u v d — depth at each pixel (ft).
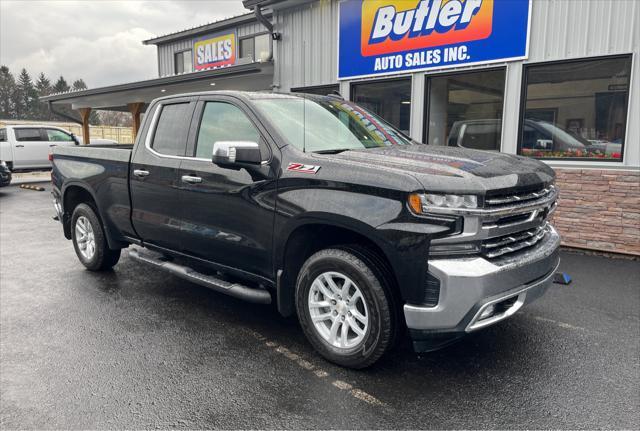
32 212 36.11
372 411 9.60
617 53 21.02
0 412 9.61
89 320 14.35
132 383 10.71
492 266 9.77
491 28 24.38
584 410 9.56
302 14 33.30
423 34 26.94
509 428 9.02
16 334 13.33
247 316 14.75
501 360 11.68
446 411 9.57
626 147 21.18
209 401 9.99
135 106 55.26
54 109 64.28
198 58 55.72
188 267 14.96
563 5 22.20
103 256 18.67
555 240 12.00
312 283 11.52
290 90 34.86
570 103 22.74
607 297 15.96
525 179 10.82
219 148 11.46
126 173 16.12
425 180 9.73
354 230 10.41
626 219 20.85
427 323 9.82
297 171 11.44
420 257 9.64
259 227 12.25
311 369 11.33
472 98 25.99
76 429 9.07
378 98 30.07
